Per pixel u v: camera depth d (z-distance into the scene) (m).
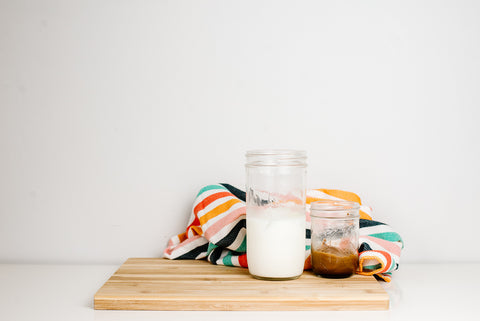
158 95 1.38
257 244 1.06
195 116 1.38
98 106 1.38
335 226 1.07
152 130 1.38
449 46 1.37
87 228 1.39
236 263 1.20
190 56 1.38
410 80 1.38
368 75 1.38
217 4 1.37
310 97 1.38
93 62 1.37
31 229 1.38
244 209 1.21
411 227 1.39
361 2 1.38
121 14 1.38
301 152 1.09
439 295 1.07
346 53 1.38
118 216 1.39
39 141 1.38
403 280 1.20
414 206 1.39
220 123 1.38
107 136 1.38
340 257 1.07
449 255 1.38
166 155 1.38
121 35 1.38
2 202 1.38
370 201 1.39
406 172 1.38
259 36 1.38
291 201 1.07
